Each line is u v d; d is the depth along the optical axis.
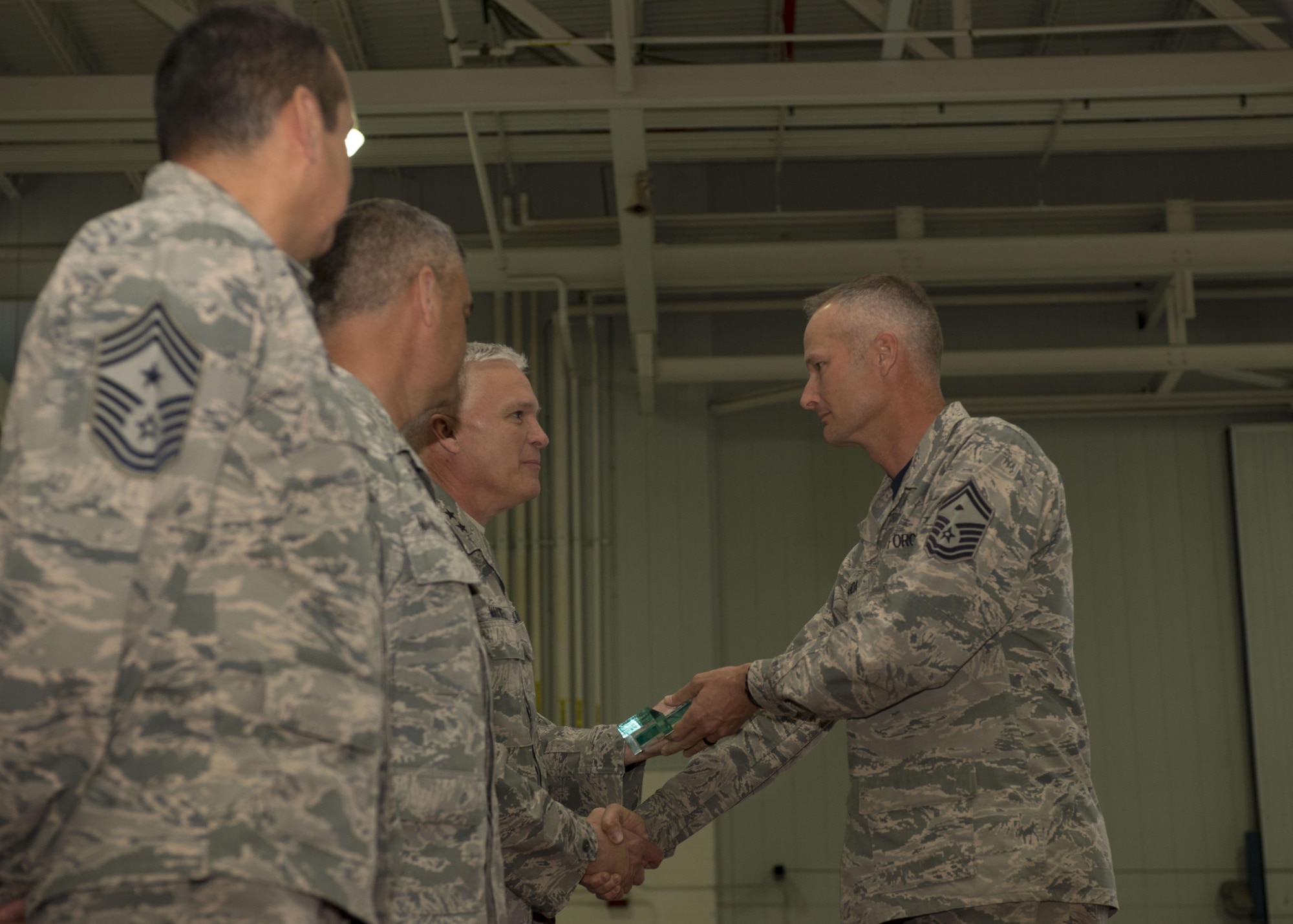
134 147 6.32
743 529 7.44
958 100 5.23
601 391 7.44
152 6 5.12
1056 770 1.88
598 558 7.23
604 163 7.39
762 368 6.95
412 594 1.26
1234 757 7.14
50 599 0.93
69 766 0.95
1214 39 6.33
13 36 6.15
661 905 5.58
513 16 5.46
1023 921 1.82
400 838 1.21
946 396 7.50
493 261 6.71
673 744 2.31
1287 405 7.41
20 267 6.91
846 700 1.91
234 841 0.96
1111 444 7.48
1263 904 6.64
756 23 6.27
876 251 6.42
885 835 1.93
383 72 5.24
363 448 1.23
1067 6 6.17
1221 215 6.70
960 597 1.85
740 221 6.73
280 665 1.01
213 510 1.01
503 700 1.96
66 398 0.97
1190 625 7.29
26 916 0.98
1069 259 6.42
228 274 1.05
